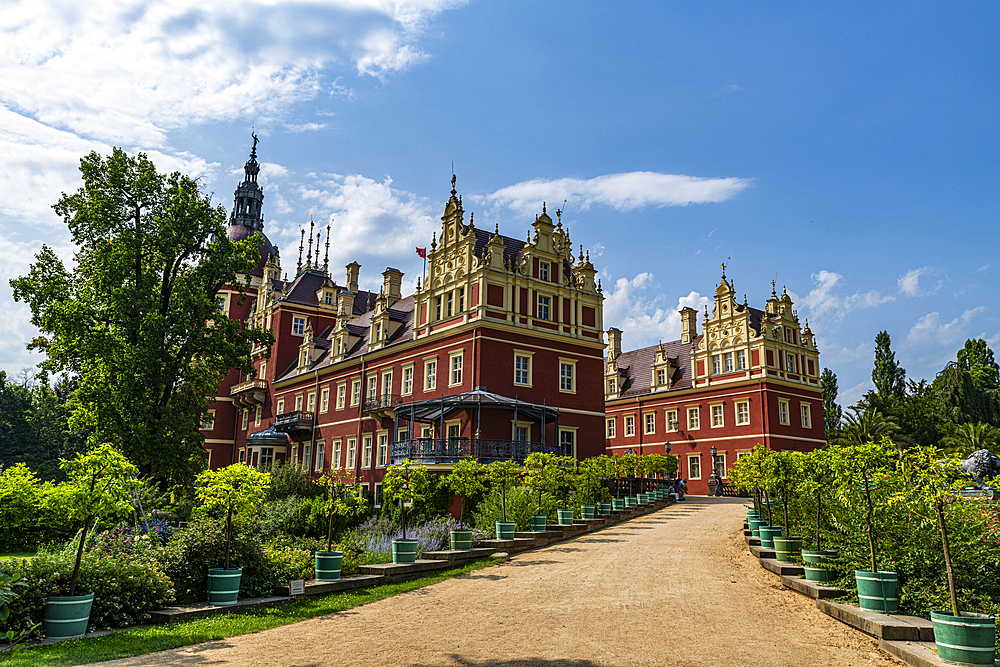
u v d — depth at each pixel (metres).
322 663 9.05
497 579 15.55
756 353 50.72
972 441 47.09
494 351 35.00
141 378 31.12
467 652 9.48
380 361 43.12
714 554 18.38
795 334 53.25
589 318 40.25
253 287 65.12
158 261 33.84
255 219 71.50
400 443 33.53
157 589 12.08
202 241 35.66
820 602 11.94
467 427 33.91
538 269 38.50
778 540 16.02
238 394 58.62
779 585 14.15
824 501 14.93
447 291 38.16
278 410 55.06
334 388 47.91
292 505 26.88
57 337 32.12
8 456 61.12
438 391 36.97
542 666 8.78
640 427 59.09
